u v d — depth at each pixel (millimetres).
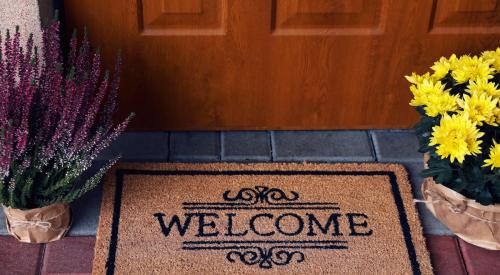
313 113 2381
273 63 2254
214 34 2182
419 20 2174
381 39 2213
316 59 2250
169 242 2008
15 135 1765
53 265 1950
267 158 2305
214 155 2309
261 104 2348
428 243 2059
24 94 1767
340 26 2193
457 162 1944
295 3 2133
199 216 2086
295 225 2070
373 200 2156
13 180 1791
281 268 1951
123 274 1921
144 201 2121
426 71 2291
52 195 1936
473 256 2020
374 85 2318
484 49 2242
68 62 1937
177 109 2344
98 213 2098
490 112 1856
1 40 1844
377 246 2023
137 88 2283
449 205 2016
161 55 2215
